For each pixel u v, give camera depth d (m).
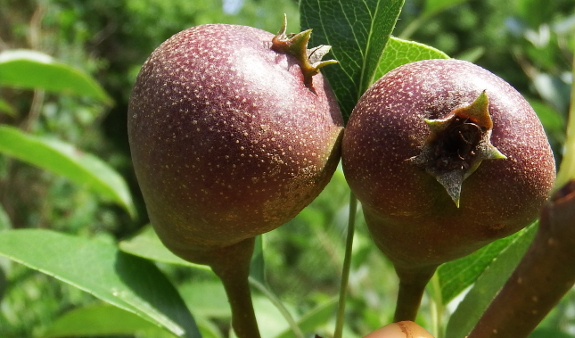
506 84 0.11
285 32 0.12
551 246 0.08
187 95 0.11
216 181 0.11
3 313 0.49
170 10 1.29
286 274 0.99
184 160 0.11
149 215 0.13
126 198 0.27
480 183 0.10
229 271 0.13
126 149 1.28
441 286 0.16
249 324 0.14
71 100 0.90
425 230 0.11
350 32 0.14
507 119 0.10
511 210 0.10
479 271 0.16
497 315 0.09
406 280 0.12
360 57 0.14
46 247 0.15
